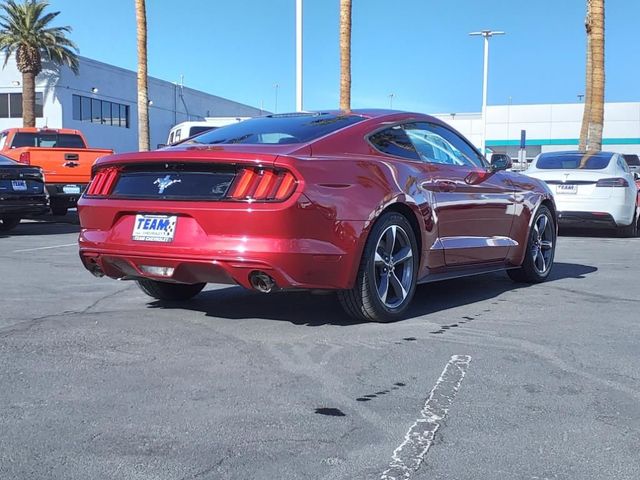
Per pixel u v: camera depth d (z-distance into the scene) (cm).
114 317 534
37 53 3431
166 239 457
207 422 326
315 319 527
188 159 455
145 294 629
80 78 3853
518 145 5325
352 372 398
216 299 605
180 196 457
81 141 1719
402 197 499
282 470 279
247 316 537
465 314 548
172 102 4662
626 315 547
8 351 438
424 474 276
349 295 492
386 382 382
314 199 438
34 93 3481
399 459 289
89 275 742
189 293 598
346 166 470
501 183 632
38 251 969
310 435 312
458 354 434
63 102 3734
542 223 705
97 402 350
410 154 547
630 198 1158
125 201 475
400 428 320
